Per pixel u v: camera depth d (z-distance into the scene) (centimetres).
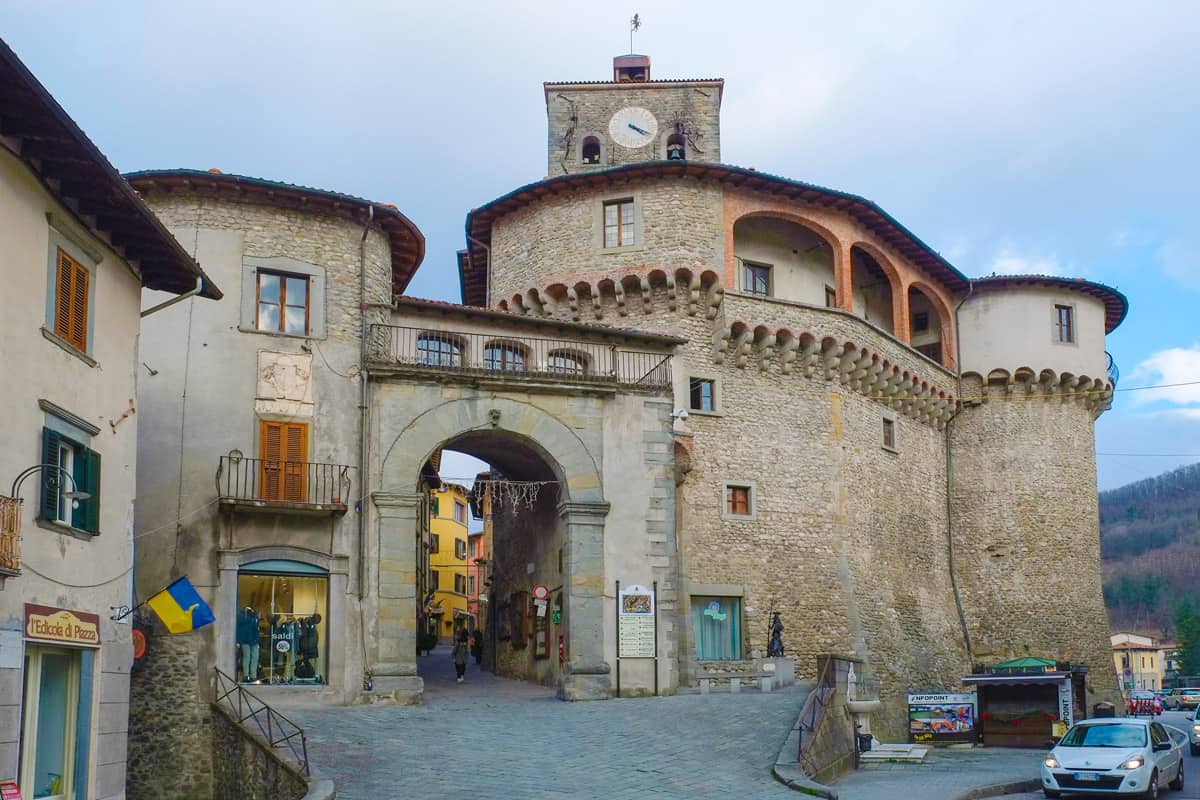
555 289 4328
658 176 4272
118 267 2069
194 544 2869
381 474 3086
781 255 4588
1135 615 16175
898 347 4822
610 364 3641
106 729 1936
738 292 4266
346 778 2114
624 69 5394
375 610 2998
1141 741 2495
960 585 5191
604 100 5053
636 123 5022
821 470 4384
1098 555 5362
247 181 3061
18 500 1620
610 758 2375
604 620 3222
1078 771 2364
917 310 5450
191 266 2178
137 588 2802
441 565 9325
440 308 3388
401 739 2470
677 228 4228
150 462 2886
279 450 3006
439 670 4459
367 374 3130
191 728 2734
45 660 1808
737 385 4253
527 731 2623
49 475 1764
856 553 4428
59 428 1828
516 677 3925
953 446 5338
